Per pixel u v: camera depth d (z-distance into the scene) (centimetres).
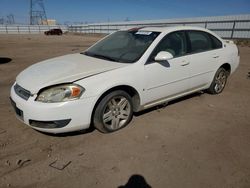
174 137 353
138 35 426
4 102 479
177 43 425
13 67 857
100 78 326
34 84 315
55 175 268
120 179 263
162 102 422
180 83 430
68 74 327
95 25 5572
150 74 376
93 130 367
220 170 280
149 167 284
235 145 334
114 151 314
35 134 352
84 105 313
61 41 2578
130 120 383
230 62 534
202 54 463
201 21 3189
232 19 2800
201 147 328
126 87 361
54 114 300
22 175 267
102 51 432
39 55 1234
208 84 508
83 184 255
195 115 431
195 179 264
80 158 299
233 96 543
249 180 264
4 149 313
